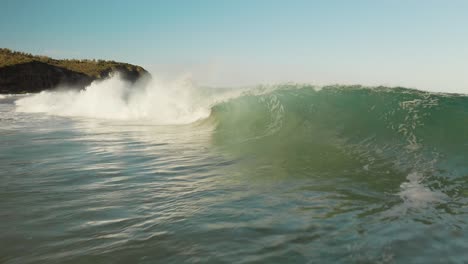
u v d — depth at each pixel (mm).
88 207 3951
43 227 3371
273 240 3043
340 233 3180
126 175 5484
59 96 25422
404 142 6832
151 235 3172
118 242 3031
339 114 8953
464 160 5590
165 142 8789
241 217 3604
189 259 2723
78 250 2883
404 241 3008
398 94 9359
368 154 6434
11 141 9016
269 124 9516
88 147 8125
